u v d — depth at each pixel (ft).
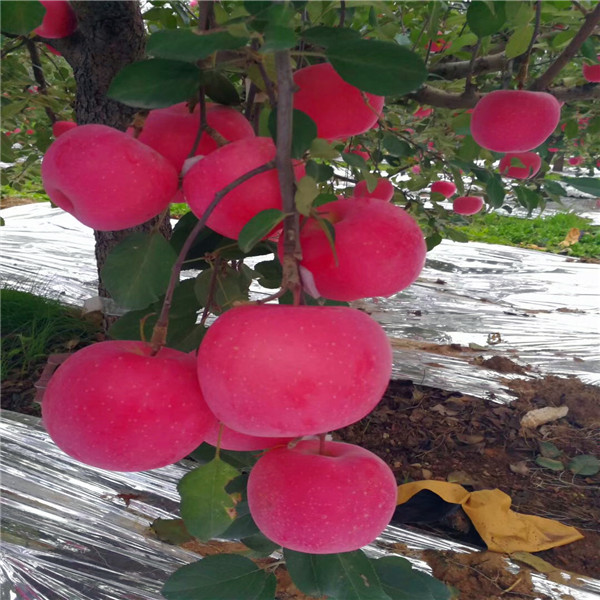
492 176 2.85
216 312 1.40
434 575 3.39
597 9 1.88
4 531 3.32
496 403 5.54
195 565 1.43
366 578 1.29
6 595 2.96
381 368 0.88
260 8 0.92
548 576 3.43
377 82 1.02
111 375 0.90
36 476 3.78
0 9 1.00
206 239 1.43
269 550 1.57
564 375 6.18
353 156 1.16
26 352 5.38
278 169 0.89
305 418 0.83
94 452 0.89
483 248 11.76
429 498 3.91
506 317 7.82
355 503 1.04
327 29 1.07
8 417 4.36
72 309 6.60
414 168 5.65
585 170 14.47
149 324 1.43
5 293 6.25
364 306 7.97
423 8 3.38
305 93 1.18
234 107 1.31
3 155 3.71
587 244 13.05
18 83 3.43
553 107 1.82
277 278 1.49
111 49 3.11
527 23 1.84
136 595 3.01
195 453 1.55
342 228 0.98
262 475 1.10
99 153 0.95
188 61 1.00
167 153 1.10
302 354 0.82
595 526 3.99
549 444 4.94
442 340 6.97
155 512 3.62
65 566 3.16
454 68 2.97
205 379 0.86
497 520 3.79
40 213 11.53
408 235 1.00
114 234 4.22
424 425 5.13
